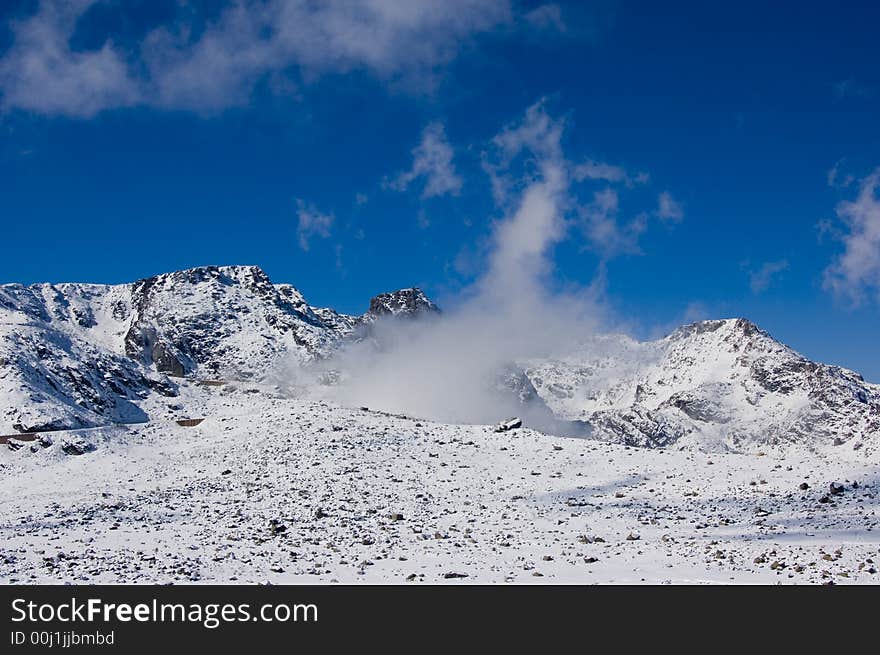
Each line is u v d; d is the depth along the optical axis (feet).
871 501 134.21
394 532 134.62
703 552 108.68
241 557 113.29
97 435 232.73
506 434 227.20
